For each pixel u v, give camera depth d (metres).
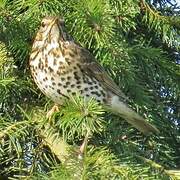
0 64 10.38
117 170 8.65
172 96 11.15
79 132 8.75
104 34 9.62
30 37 10.38
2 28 10.17
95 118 8.45
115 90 10.38
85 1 9.54
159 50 10.52
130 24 10.39
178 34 10.81
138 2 10.66
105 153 8.83
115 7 10.16
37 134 9.91
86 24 9.65
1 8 10.00
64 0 9.87
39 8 9.87
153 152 10.79
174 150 11.25
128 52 10.22
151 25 10.80
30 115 10.02
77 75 10.12
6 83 9.88
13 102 10.40
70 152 8.75
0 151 9.87
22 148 10.05
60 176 8.34
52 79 10.10
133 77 10.33
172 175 9.51
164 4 11.43
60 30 10.13
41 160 10.08
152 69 10.77
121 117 10.67
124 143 10.04
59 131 9.87
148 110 10.84
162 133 10.95
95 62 10.28
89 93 10.26
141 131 10.56
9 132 9.60
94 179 8.41
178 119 11.49
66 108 8.77
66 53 10.09
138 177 8.74
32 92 10.59
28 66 10.61
